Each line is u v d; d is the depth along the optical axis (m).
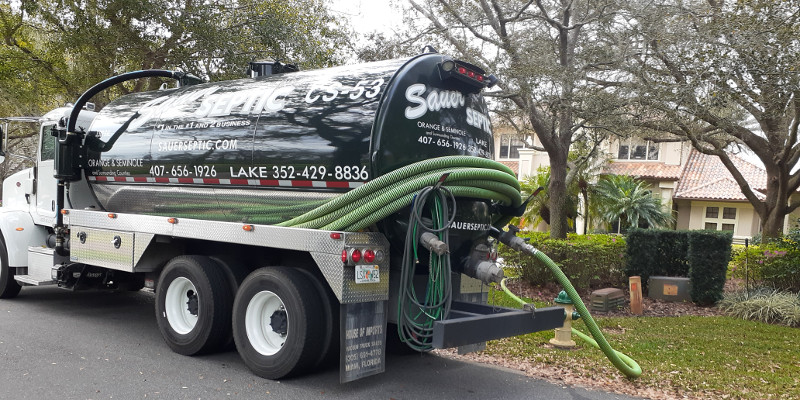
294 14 15.29
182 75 7.65
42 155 8.08
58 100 18.91
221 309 5.70
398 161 4.89
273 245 5.08
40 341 6.29
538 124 10.99
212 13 14.01
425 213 4.95
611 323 8.46
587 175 21.44
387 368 5.77
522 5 10.60
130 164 6.77
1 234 8.25
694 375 5.77
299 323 4.92
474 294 5.99
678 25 9.68
